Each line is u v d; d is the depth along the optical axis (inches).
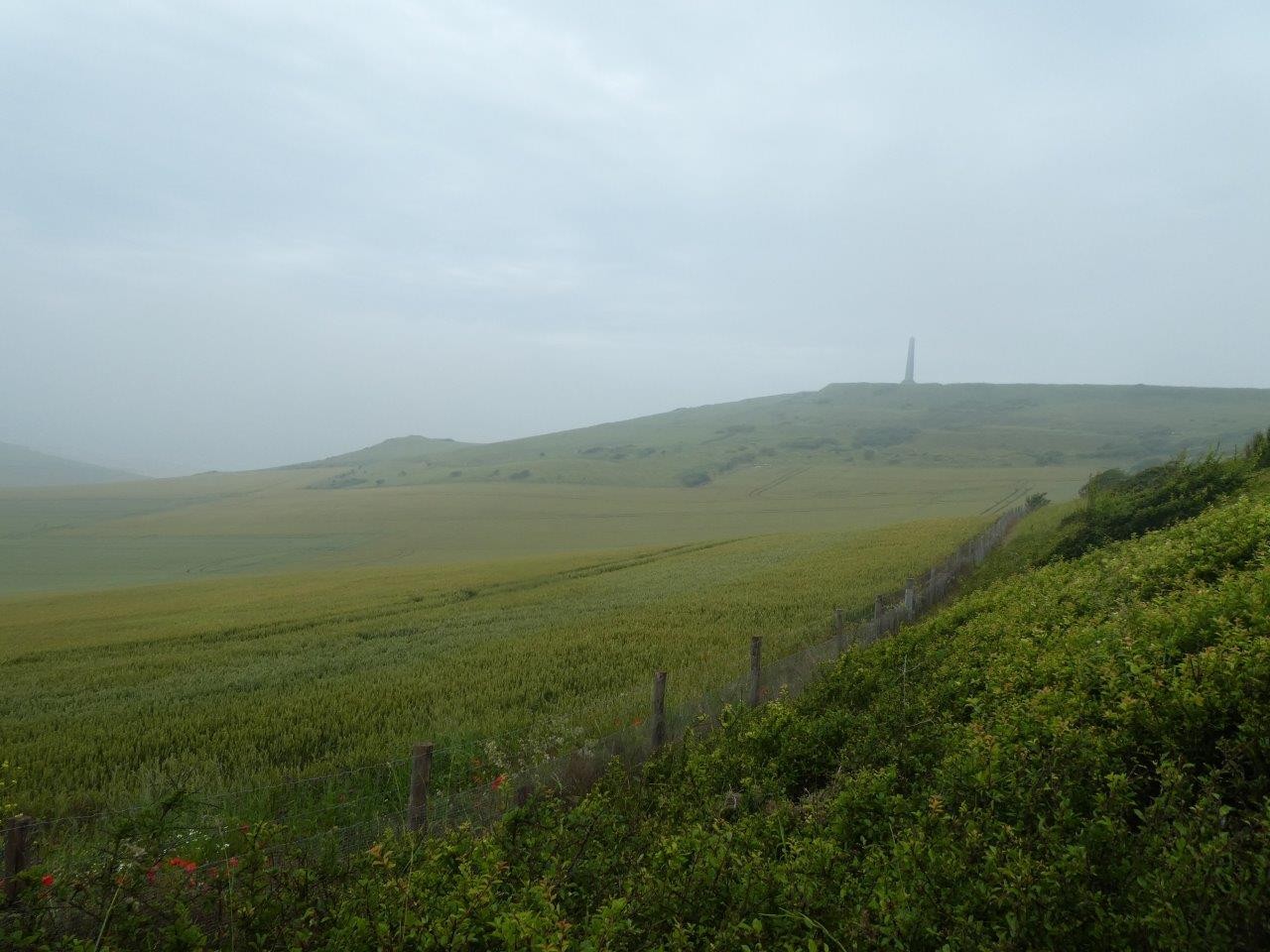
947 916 157.8
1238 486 778.2
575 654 796.0
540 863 237.0
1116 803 182.9
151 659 1014.4
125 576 3528.5
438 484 7775.6
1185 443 7367.1
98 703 756.6
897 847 181.2
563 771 372.2
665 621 968.3
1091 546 836.6
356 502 6476.4
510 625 1105.4
